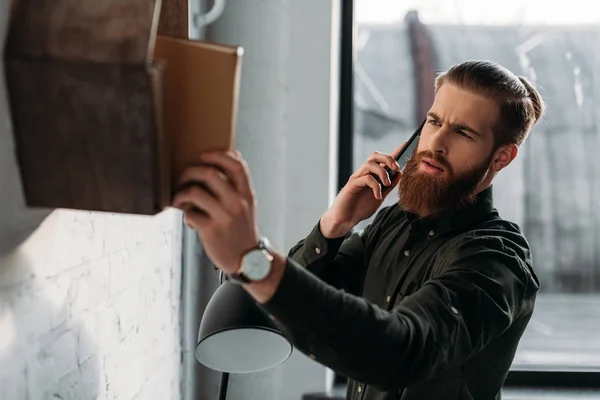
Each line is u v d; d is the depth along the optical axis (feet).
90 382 4.57
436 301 4.07
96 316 4.67
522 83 5.32
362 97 9.33
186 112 3.17
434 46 9.27
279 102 8.25
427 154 5.05
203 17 7.38
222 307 4.27
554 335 9.48
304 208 8.29
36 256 3.67
